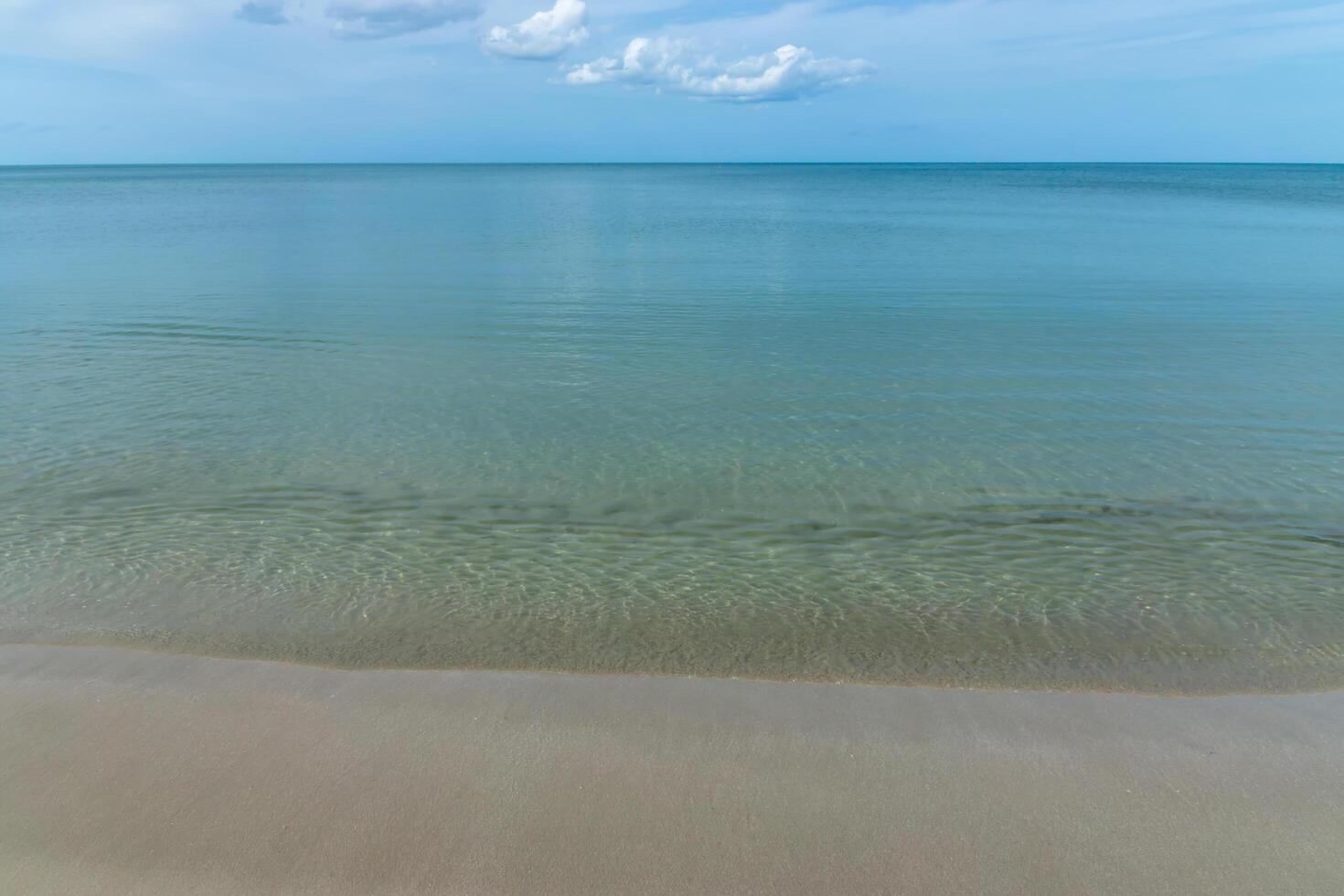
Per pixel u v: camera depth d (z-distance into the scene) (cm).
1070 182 11450
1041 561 738
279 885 368
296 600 659
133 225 4047
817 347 1497
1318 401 1171
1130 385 1255
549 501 865
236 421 1089
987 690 529
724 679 541
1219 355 1427
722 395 1215
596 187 9831
